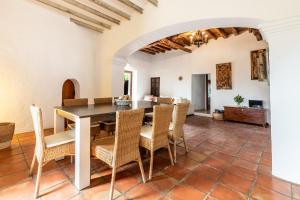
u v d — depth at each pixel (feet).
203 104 28.48
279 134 6.86
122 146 5.65
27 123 12.63
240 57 20.08
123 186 6.19
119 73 16.47
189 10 9.42
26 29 12.26
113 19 13.52
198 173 7.24
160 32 11.69
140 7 11.85
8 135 9.57
